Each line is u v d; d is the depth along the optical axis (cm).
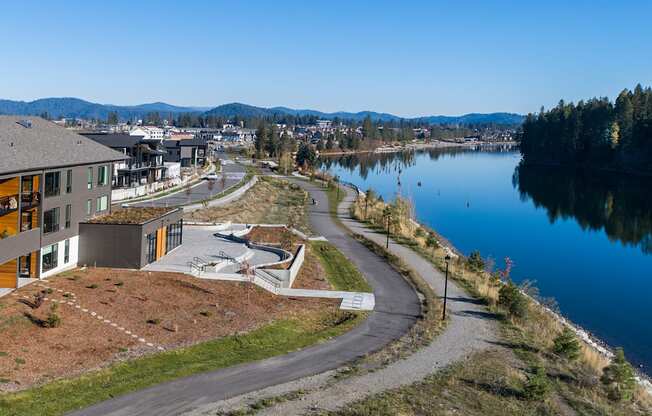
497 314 3834
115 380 2472
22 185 3681
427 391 2570
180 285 3750
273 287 4053
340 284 4409
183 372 2602
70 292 3359
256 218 7275
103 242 4038
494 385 2681
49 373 2452
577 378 2934
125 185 8200
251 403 2359
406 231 6581
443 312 3709
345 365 2827
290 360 2845
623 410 2648
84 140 4456
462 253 6631
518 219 8956
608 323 4506
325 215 7838
